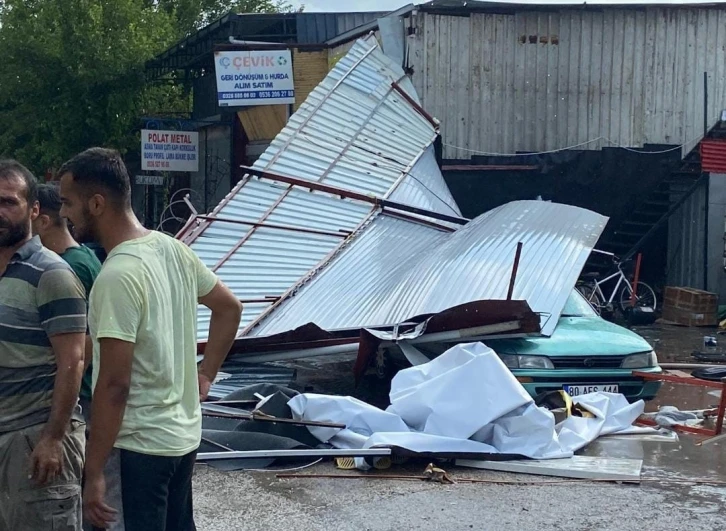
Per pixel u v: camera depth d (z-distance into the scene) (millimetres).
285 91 18766
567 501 5410
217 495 5500
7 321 3338
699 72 16688
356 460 6023
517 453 6133
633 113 16703
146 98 26562
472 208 16641
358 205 11180
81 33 24766
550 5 16359
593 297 13359
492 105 16438
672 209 15750
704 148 15438
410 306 8328
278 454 6031
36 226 4219
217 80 18641
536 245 8898
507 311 7254
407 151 13070
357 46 14867
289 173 11609
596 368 7453
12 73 25656
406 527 4953
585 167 16656
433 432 6254
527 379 7312
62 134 25656
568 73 16562
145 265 3191
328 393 8773
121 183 3307
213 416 6555
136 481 3178
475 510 5234
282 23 21609
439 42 16203
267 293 9195
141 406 3186
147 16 26719
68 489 3449
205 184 23578
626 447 6672
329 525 4988
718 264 15711
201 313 8312
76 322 3365
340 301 8906
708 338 12078
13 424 3365
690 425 7309
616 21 16562
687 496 5527
